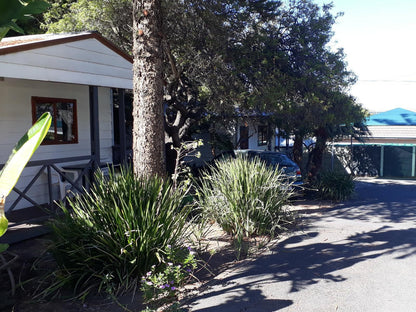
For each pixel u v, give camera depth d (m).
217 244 6.93
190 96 14.77
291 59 14.86
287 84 14.08
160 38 6.29
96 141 8.05
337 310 4.27
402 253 6.42
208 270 5.42
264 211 7.55
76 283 4.76
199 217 7.75
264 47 14.37
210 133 18.06
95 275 4.66
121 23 13.30
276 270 5.60
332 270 5.57
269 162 13.14
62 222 5.07
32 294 4.59
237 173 7.83
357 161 24.48
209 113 15.66
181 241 5.65
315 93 14.24
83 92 9.91
